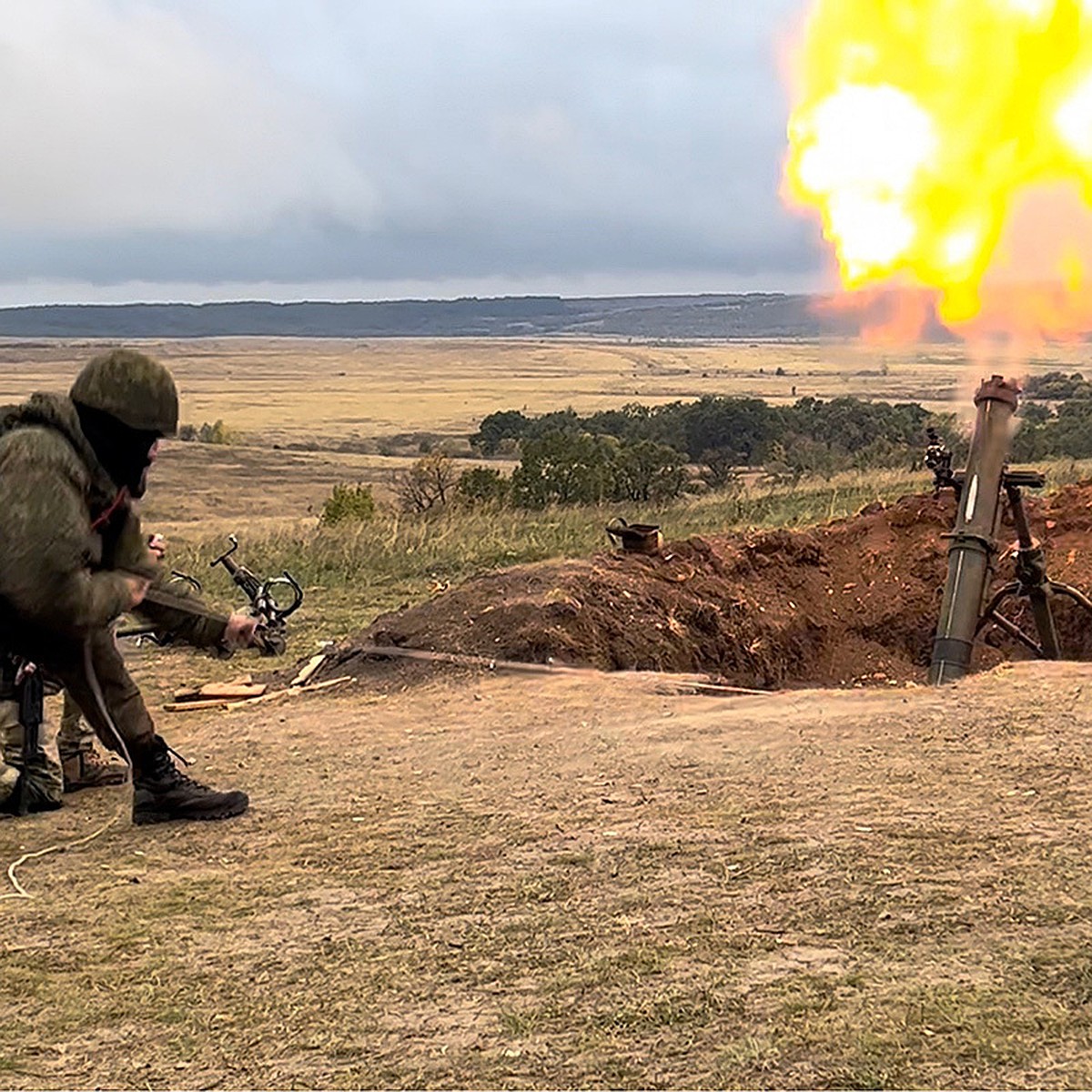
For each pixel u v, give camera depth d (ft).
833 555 36.63
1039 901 13.23
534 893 14.69
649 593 31.83
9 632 16.69
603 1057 11.09
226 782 21.08
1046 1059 10.44
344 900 15.07
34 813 20.18
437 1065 11.22
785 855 15.01
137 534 17.56
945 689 22.58
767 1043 11.00
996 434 30.71
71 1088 11.31
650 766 19.57
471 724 24.30
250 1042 11.88
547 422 237.04
